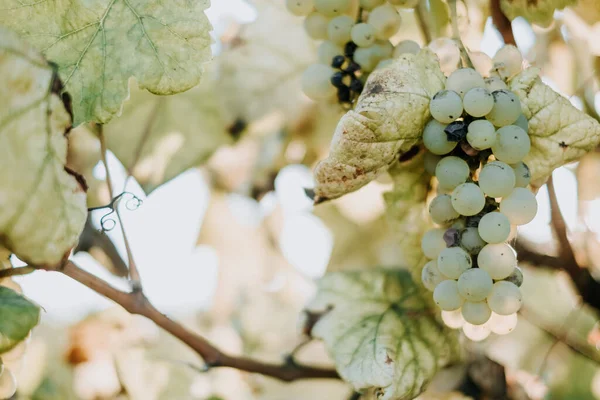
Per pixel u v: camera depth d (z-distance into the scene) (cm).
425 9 67
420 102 58
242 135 75
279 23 77
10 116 54
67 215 55
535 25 70
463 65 62
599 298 71
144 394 78
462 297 59
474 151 58
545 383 77
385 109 57
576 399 78
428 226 64
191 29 59
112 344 79
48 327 78
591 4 69
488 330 60
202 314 85
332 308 69
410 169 63
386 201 64
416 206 64
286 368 70
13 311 57
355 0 65
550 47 73
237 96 75
